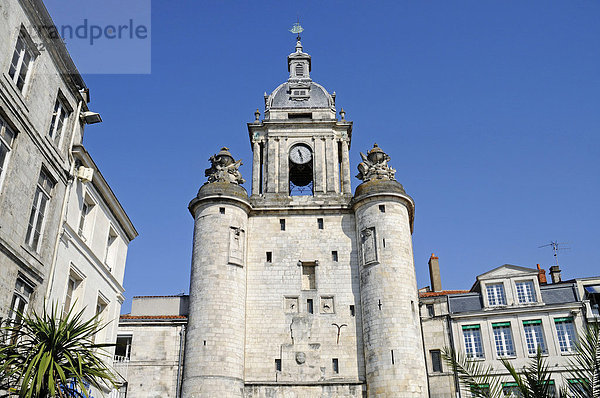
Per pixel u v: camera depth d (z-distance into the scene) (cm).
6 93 1784
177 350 3825
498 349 3753
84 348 1518
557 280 4462
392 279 3709
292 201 4181
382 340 3553
